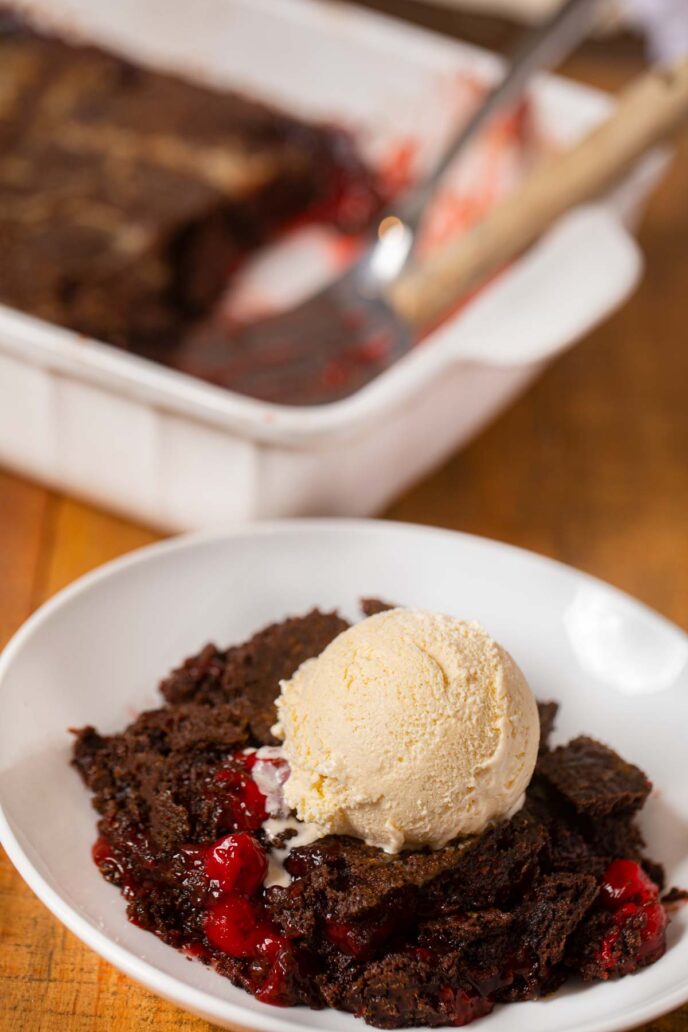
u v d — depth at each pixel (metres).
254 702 0.53
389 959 0.47
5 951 0.50
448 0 0.93
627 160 0.66
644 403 0.72
